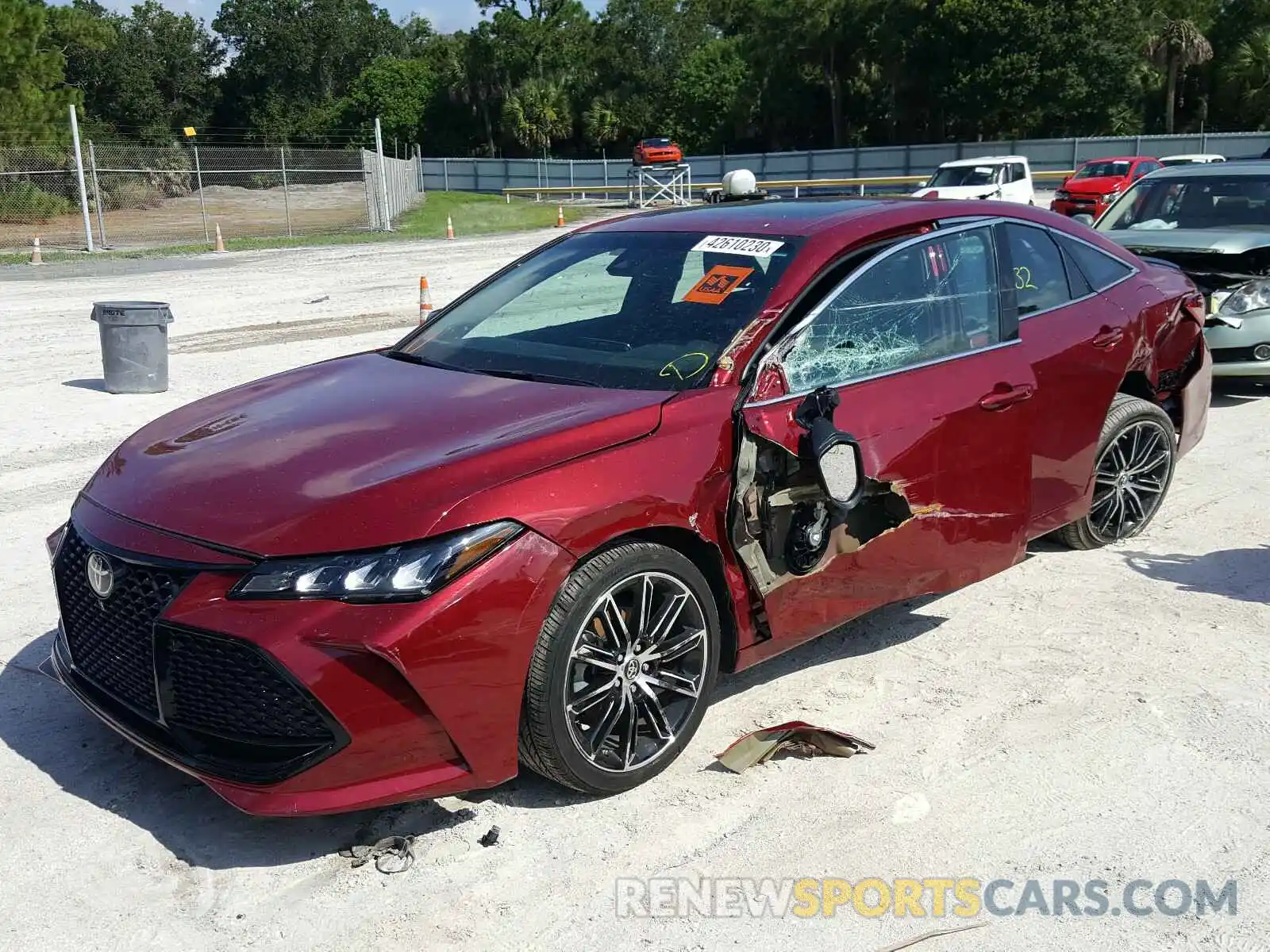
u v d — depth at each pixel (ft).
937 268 14.12
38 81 114.01
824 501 12.13
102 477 11.73
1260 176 29.68
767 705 13.01
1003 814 10.85
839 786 11.32
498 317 14.49
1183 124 190.29
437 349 14.28
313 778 9.46
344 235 102.22
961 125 187.42
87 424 27.55
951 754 11.93
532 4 255.09
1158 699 13.08
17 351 39.01
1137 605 15.78
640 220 15.90
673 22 246.47
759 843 10.41
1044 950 9.03
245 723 9.66
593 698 10.68
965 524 13.96
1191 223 29.53
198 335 42.27
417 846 10.35
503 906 9.52
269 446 11.25
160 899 9.61
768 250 13.42
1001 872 10.00
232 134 265.95
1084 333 15.84
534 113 243.40
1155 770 11.59
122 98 240.94
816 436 11.73
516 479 10.19
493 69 251.80
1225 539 18.38
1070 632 14.92
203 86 265.13
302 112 269.44
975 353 14.19
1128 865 10.09
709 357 12.21
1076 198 86.22
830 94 209.46
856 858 10.20
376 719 9.48
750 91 219.82
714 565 11.62
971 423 13.75
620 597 10.88
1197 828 10.62
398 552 9.55
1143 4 177.06
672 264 13.99
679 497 11.05
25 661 14.12
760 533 11.93
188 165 120.06
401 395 12.41
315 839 10.46
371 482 10.12
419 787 9.82
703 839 10.45
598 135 245.86
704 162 176.86
